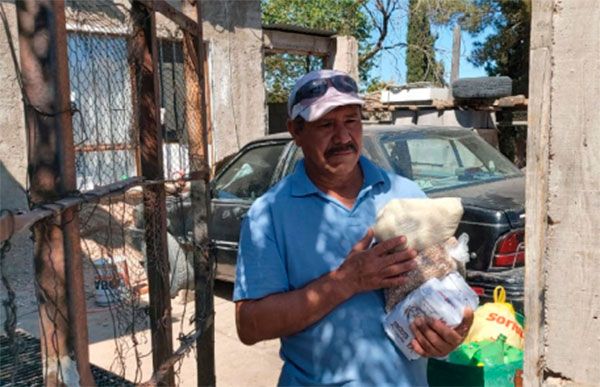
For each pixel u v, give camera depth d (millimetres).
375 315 1731
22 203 5613
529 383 1554
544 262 1515
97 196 1434
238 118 8109
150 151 2072
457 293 1613
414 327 1627
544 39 1464
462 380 2273
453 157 4402
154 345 2102
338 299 1664
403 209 1668
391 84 14258
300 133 1870
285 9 16469
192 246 2658
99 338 3926
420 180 4066
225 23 7875
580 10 1407
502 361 2270
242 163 5055
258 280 1753
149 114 2053
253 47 8305
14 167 5594
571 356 1481
